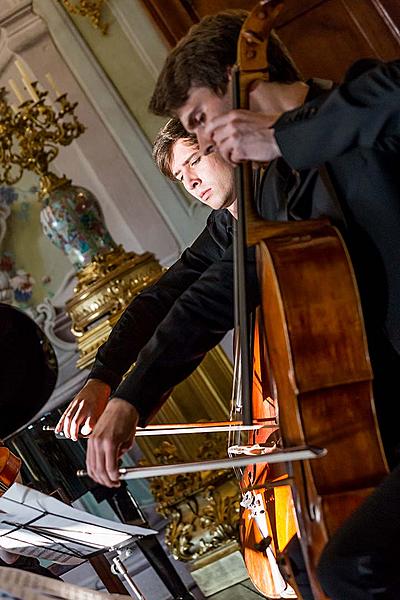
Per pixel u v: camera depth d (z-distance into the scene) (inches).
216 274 97.5
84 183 231.0
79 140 230.2
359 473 78.4
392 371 83.8
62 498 136.7
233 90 83.8
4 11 229.9
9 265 230.5
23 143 192.5
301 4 214.8
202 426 102.7
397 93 72.7
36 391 141.3
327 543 75.5
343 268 81.1
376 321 83.3
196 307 96.9
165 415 181.5
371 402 79.7
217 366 184.2
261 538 98.6
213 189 111.2
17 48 230.8
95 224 190.1
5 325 138.2
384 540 72.8
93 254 188.4
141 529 104.4
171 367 96.1
